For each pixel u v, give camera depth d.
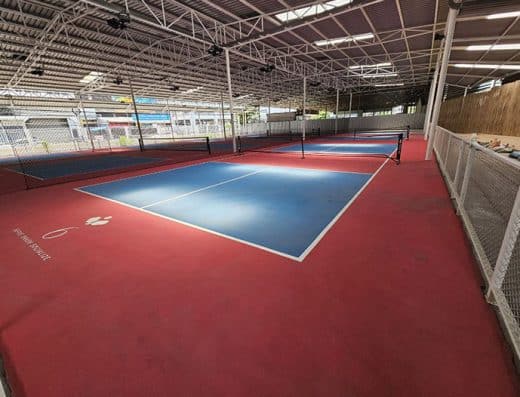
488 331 2.10
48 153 25.83
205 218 4.92
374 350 1.98
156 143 32.84
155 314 2.46
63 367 1.97
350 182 7.31
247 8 9.89
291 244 3.71
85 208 5.96
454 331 2.12
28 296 2.83
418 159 10.94
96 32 11.91
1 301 2.77
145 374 1.88
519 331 1.92
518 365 1.77
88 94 25.20
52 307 2.64
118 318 2.43
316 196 6.05
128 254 3.65
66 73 17.52
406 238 3.76
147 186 8.02
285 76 24.11
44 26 11.02
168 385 1.80
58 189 8.23
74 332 2.30
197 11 9.95
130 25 11.40
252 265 3.21
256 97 36.09
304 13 10.14
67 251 3.84
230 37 13.19
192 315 2.42
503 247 2.16
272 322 2.29
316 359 1.93
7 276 3.24
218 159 13.76
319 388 1.73
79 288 2.93
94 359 2.02
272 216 4.86
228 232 4.23
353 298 2.55
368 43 13.82
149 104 33.19
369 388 1.71
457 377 1.76
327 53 16.89
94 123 34.69
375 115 34.75
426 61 19.53
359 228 4.16
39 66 15.55
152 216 5.18
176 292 2.77
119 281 3.02
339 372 1.82
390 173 8.32
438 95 9.52
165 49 15.35
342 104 39.25
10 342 2.22
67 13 10.06
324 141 22.72
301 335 2.14
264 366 1.89
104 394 1.76
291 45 14.73
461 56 16.39
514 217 2.04
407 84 31.30
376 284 2.74
